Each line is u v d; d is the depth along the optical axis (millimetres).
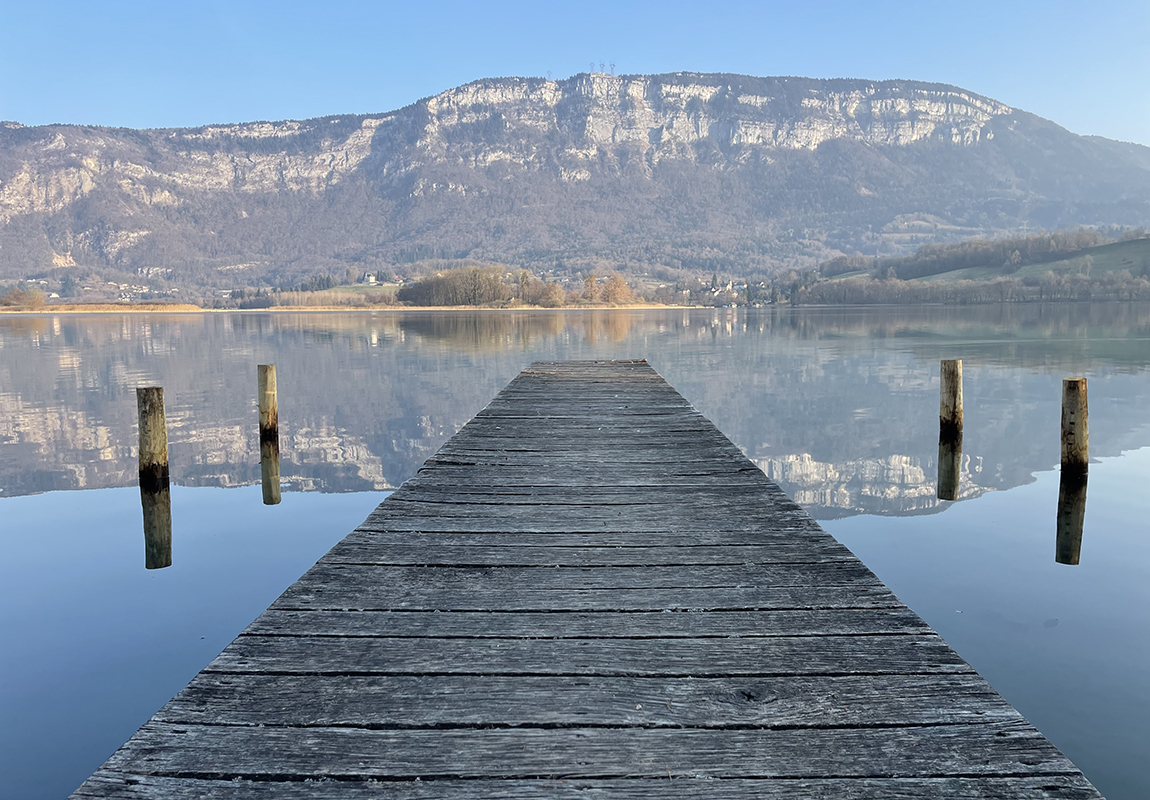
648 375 11156
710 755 1705
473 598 2621
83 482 8727
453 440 5777
